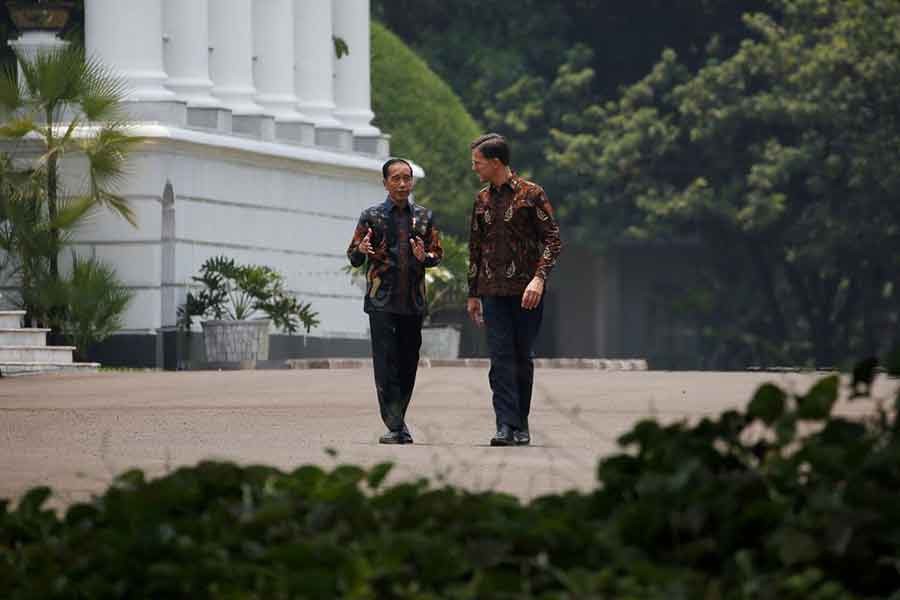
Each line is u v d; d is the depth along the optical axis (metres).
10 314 75.12
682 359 161.75
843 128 142.88
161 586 18.05
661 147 148.75
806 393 20.05
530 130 158.00
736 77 147.88
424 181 123.44
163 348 82.62
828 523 17.86
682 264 161.75
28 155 80.75
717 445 20.19
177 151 83.75
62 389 55.81
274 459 34.38
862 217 142.00
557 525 18.38
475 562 18.05
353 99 103.62
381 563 17.75
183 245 84.00
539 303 37.69
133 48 85.56
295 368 78.25
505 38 163.62
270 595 17.30
